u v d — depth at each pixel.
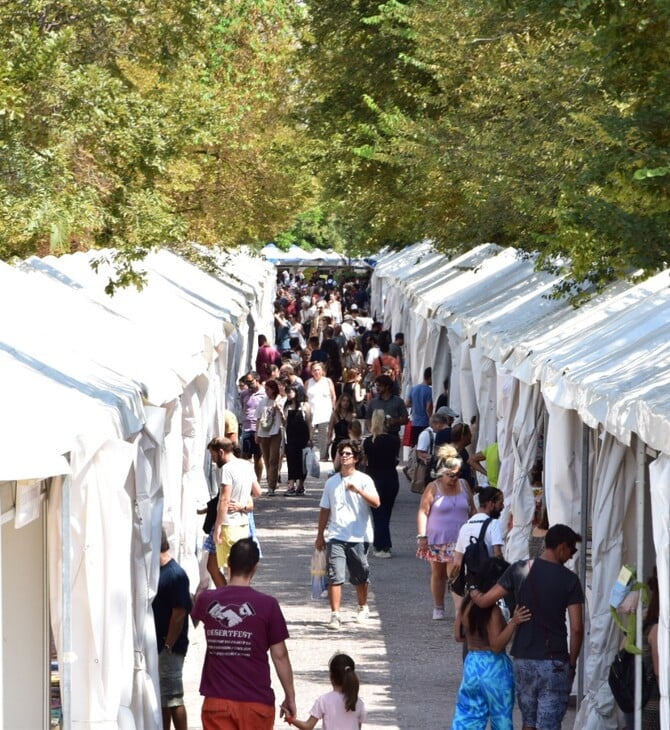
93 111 23.95
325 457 50.09
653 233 15.79
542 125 26.53
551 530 17.48
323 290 120.31
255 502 42.16
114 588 13.90
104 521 13.82
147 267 31.72
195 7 26.67
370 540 26.66
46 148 23.44
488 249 44.84
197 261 43.94
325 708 16.16
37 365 14.95
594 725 18.30
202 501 26.38
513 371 23.83
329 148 47.94
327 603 28.73
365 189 47.47
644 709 16.50
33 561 14.45
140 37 26.98
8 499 12.04
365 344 69.44
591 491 20.53
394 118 35.06
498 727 17.25
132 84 27.27
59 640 13.05
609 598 18.39
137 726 16.06
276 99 48.59
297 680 22.70
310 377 54.62
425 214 38.38
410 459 44.78
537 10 15.41
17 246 25.72
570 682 17.47
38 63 22.69
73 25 26.03
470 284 38.97
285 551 34.31
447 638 25.72
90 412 13.54
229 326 32.38
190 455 24.84
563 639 17.33
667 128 15.34
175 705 18.30
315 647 24.95
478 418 34.31
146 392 17.19
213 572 26.53
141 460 16.50
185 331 24.06
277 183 48.03
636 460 17.86
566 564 20.80
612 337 19.91
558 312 26.44
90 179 25.34
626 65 16.02
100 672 13.95
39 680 14.53
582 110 24.70
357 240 57.44
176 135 25.66
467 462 29.66
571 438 20.45
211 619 15.59
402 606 28.44
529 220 31.45
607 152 15.97
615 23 14.95
